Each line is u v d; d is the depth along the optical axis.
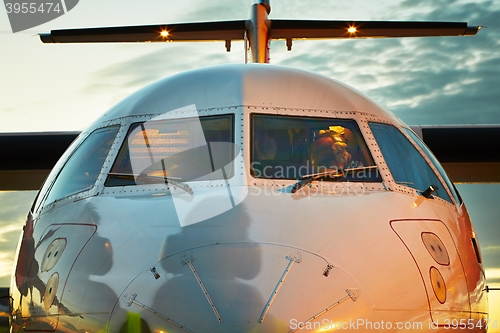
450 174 10.57
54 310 4.43
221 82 5.37
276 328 3.70
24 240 5.37
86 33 10.52
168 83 5.57
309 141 5.01
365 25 10.63
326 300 3.88
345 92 5.61
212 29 10.74
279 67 5.78
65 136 9.98
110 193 4.79
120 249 4.26
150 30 10.65
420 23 10.50
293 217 4.25
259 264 3.91
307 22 10.80
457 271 4.84
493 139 9.99
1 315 6.70
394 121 5.72
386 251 4.32
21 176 10.24
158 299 3.91
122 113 5.43
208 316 3.75
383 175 4.98
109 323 4.05
